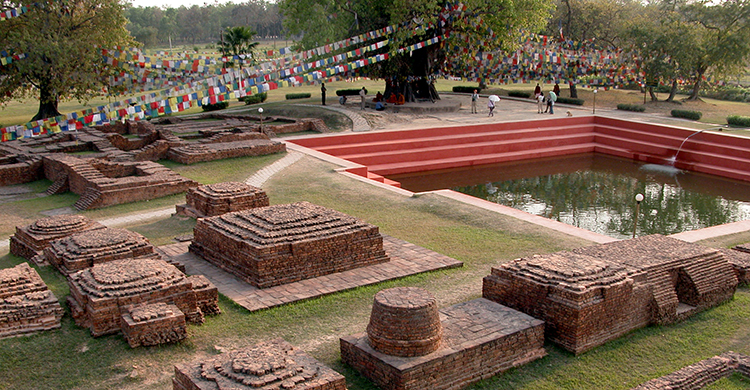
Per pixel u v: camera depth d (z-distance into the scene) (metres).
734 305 11.51
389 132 28.42
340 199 18.56
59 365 8.85
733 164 26.59
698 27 39.88
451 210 17.38
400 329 8.36
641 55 39.12
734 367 9.22
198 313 10.27
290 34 35.59
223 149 23.67
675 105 39.19
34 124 17.64
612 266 10.45
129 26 105.00
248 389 7.03
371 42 33.94
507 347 9.09
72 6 32.88
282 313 10.68
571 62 34.12
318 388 7.27
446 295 11.50
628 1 77.88
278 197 18.64
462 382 8.63
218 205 15.77
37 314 9.78
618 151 30.92
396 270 12.70
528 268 10.38
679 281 11.23
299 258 12.09
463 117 33.69
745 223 16.39
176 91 19.30
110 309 9.56
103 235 12.39
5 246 14.60
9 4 31.03
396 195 19.05
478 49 34.03
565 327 9.56
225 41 39.75
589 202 22.58
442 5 32.28
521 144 30.14
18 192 20.08
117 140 26.41
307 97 43.16
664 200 22.94
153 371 8.80
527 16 34.06
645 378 8.97
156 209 17.67
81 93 32.94
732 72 40.38
